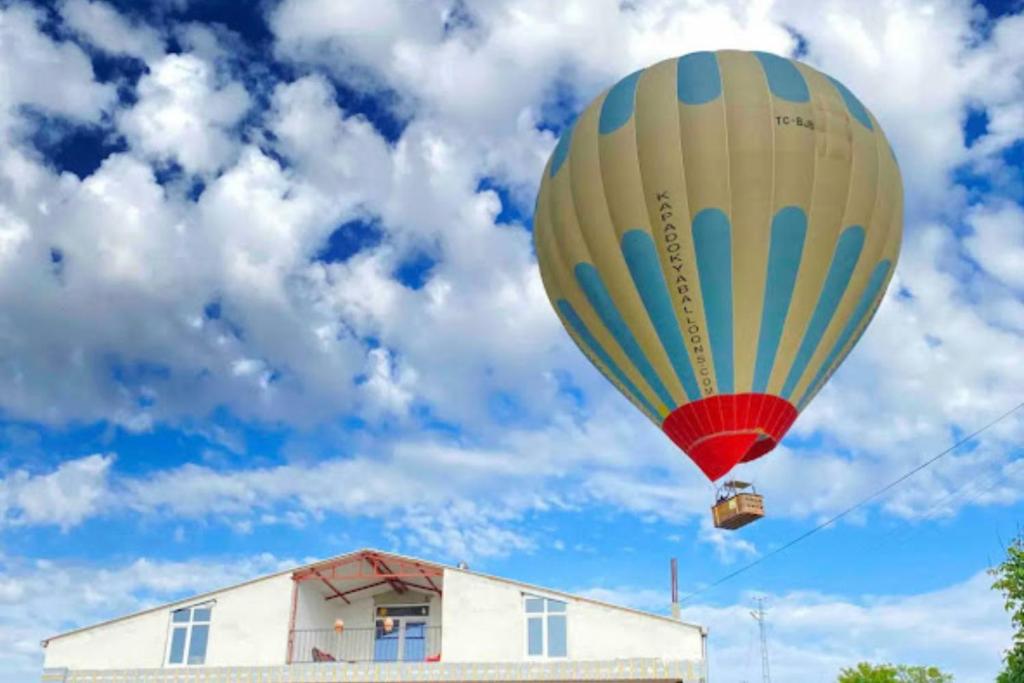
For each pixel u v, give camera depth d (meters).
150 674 27.91
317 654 29.17
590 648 26.95
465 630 27.61
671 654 26.56
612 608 27.34
